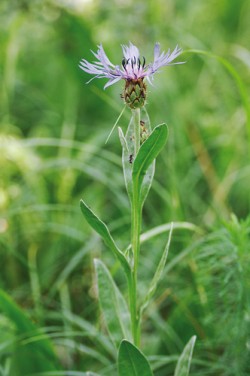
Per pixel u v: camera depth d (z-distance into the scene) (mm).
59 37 952
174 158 790
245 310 586
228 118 942
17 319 593
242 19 1178
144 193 503
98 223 485
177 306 669
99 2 962
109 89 925
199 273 627
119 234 775
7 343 600
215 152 914
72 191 846
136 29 963
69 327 649
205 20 1184
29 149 822
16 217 769
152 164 506
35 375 604
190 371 643
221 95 981
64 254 761
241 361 594
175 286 690
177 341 642
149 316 681
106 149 898
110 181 746
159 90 907
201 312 650
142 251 747
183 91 1000
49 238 774
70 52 935
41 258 764
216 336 619
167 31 1014
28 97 981
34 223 771
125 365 494
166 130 461
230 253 587
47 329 626
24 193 784
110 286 549
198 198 816
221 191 771
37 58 1034
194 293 651
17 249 764
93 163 849
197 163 848
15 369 604
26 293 730
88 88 946
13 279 750
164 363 622
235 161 849
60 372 587
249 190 834
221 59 630
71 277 749
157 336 670
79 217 778
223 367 601
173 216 717
